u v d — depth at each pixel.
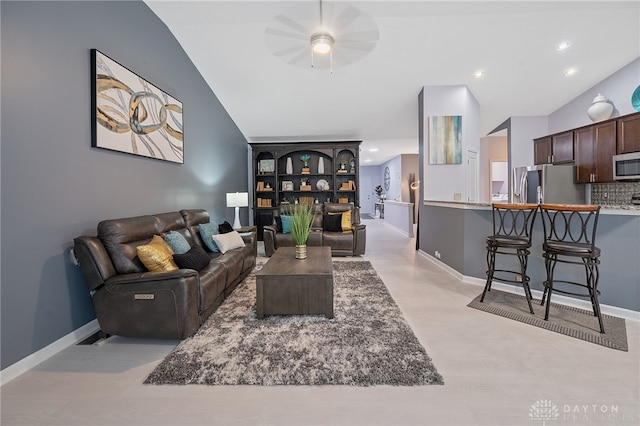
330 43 2.75
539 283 2.96
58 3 2.11
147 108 3.12
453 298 2.98
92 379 1.74
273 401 1.54
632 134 3.78
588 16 3.35
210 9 3.23
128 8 2.87
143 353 2.03
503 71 4.41
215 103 5.04
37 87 1.95
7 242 1.76
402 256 5.07
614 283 2.51
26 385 1.69
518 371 1.75
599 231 2.57
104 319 2.13
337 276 3.81
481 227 3.40
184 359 1.90
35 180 1.93
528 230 3.01
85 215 2.35
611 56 4.07
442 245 4.25
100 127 2.46
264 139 7.01
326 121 6.07
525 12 3.29
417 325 2.37
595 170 4.30
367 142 7.67
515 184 5.58
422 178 5.07
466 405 1.49
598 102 4.27
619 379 1.67
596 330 2.24
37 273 1.94
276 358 1.91
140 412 1.47
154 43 3.30
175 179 3.76
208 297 2.40
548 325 2.34
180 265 2.52
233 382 1.68
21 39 1.84
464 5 3.15
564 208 2.38
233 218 5.91
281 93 5.04
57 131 2.10
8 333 1.75
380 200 12.62
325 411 1.46
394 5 3.11
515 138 6.02
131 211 2.91
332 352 1.97
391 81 4.68
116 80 2.66
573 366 1.80
